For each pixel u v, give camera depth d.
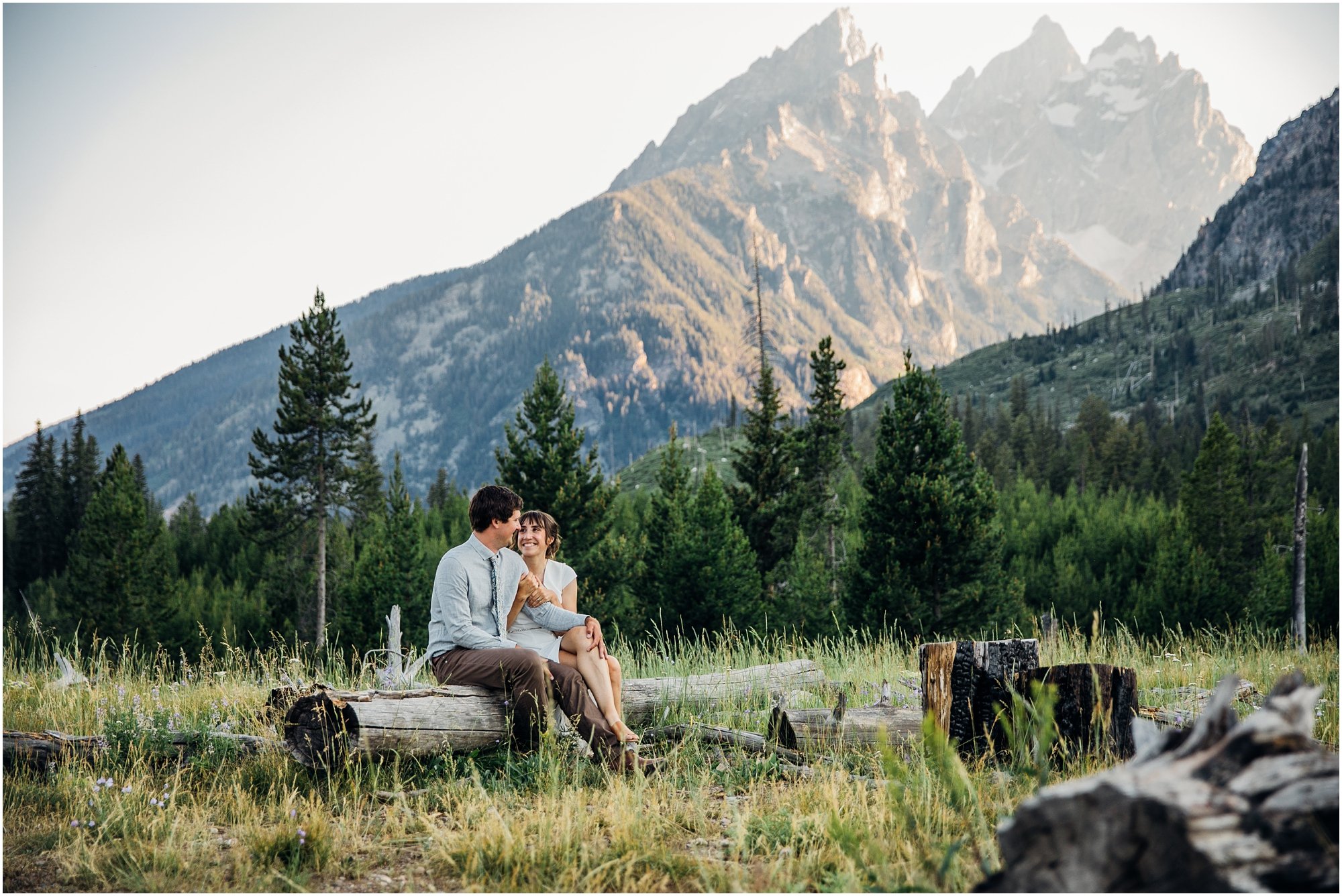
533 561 6.04
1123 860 2.36
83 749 5.15
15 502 73.88
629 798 4.35
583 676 5.51
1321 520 29.88
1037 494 68.75
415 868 3.74
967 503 21.31
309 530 42.22
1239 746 2.42
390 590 28.33
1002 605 21.78
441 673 5.46
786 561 34.00
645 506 56.28
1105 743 4.94
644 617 26.78
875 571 21.98
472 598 5.48
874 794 4.39
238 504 71.69
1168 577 29.23
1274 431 81.06
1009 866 2.56
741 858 3.79
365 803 4.57
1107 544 44.22
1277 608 27.61
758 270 54.97
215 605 43.75
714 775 5.09
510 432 30.33
